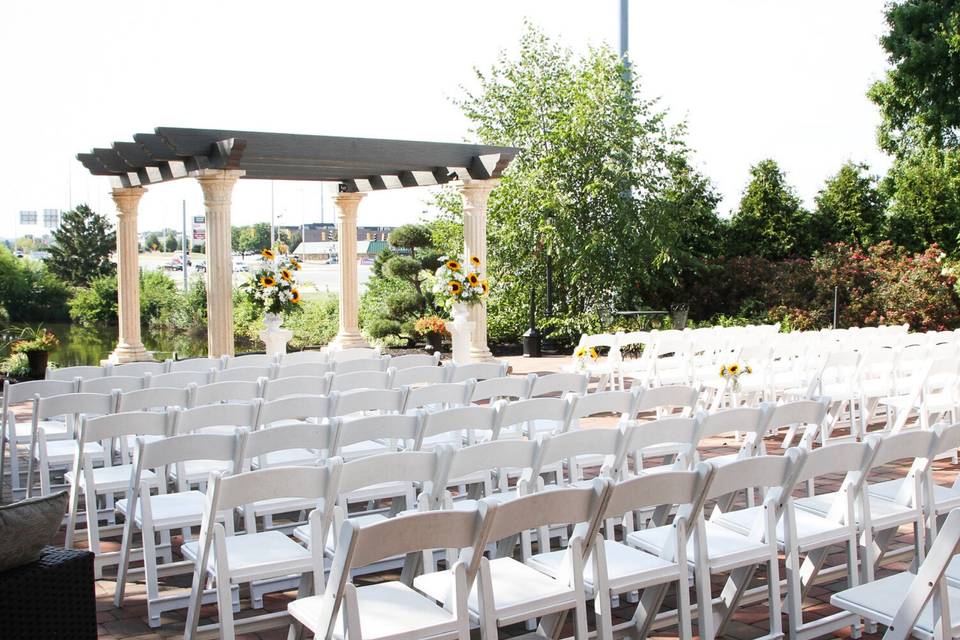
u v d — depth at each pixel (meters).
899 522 4.12
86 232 27.88
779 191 20.23
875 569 4.62
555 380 6.29
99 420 4.45
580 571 3.20
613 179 15.99
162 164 11.44
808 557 4.07
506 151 11.89
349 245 14.10
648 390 5.39
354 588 2.74
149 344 19.97
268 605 4.25
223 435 4.00
